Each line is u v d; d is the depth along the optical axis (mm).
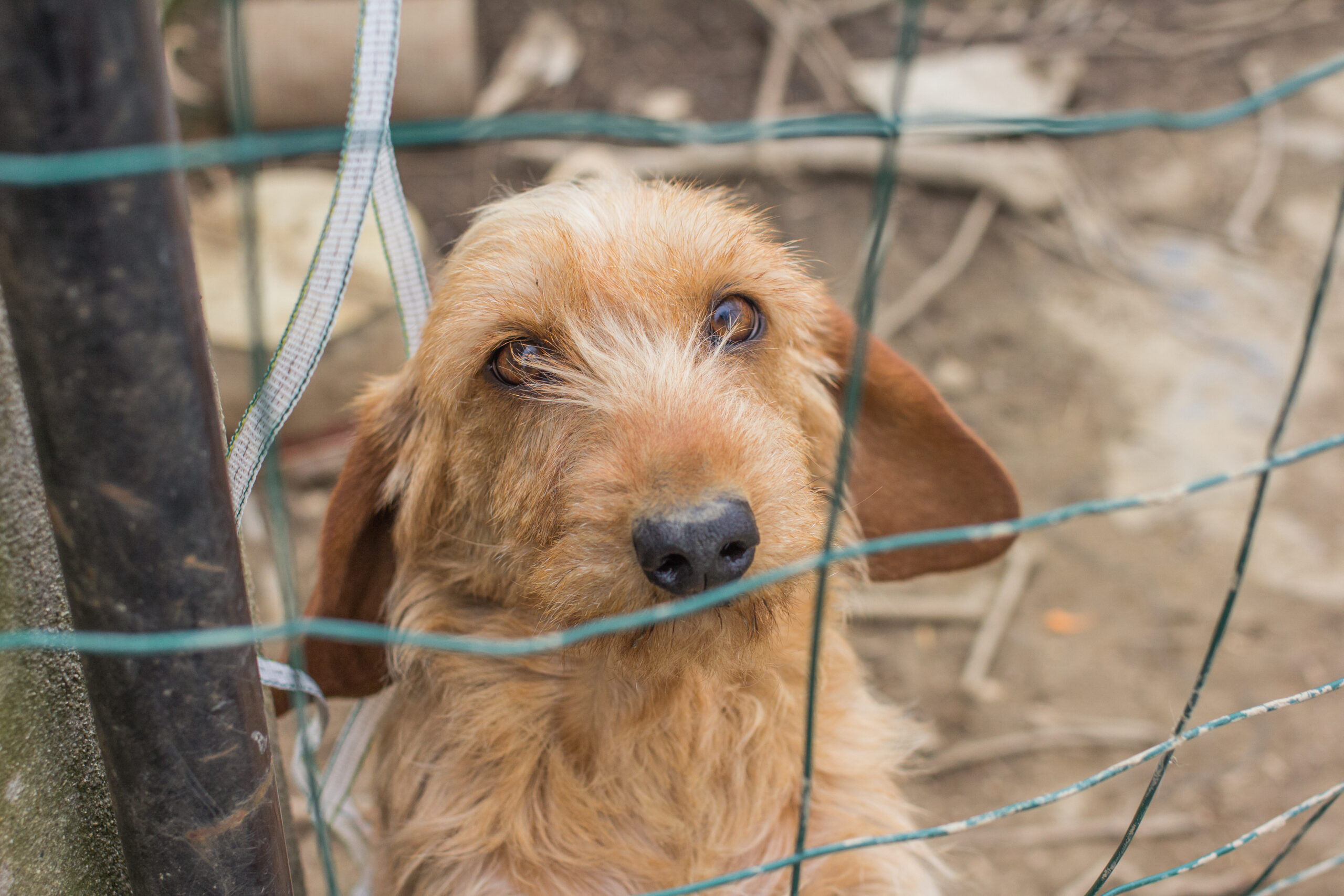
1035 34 1736
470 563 524
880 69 1620
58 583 376
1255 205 1454
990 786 841
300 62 1316
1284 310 1312
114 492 315
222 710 338
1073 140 1550
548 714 514
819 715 534
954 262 1356
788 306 526
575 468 463
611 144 1468
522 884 506
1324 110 1604
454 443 515
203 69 1313
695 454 438
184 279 310
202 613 328
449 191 1395
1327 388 1214
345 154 402
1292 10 1797
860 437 568
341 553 523
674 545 422
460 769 517
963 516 568
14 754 359
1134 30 1755
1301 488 1098
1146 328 1295
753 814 522
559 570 449
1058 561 1028
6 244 300
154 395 312
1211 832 799
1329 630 954
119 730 335
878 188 328
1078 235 1415
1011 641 958
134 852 349
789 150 1469
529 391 488
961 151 1486
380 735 563
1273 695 899
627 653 455
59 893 377
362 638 319
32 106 290
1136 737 869
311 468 1043
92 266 301
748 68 1646
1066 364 1248
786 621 481
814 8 1740
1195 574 1012
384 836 550
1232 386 1214
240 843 351
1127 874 766
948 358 1252
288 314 1031
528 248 495
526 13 1683
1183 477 1109
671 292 488
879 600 990
